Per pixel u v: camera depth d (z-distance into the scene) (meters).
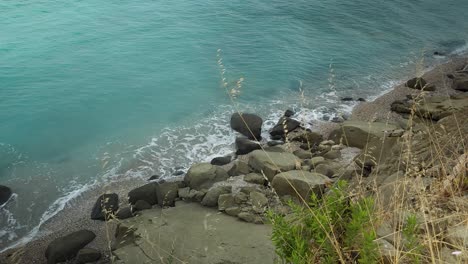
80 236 10.02
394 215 4.12
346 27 27.73
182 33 24.72
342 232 3.75
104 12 27.11
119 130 15.82
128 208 10.95
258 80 20.05
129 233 9.27
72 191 12.50
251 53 22.89
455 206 4.23
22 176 13.12
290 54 23.08
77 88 18.53
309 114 17.20
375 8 31.95
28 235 10.77
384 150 10.38
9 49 21.45
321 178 10.05
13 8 26.72
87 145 14.86
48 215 11.48
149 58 21.59
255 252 7.45
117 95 18.22
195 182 11.30
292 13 29.16
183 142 15.12
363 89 19.83
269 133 15.73
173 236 8.51
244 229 8.54
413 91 19.16
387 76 21.38
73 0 28.80
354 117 16.86
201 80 19.78
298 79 20.48
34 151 14.41
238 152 14.16
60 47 22.09
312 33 26.33
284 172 10.48
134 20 26.17
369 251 3.32
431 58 24.08
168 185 11.36
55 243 9.80
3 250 10.25
